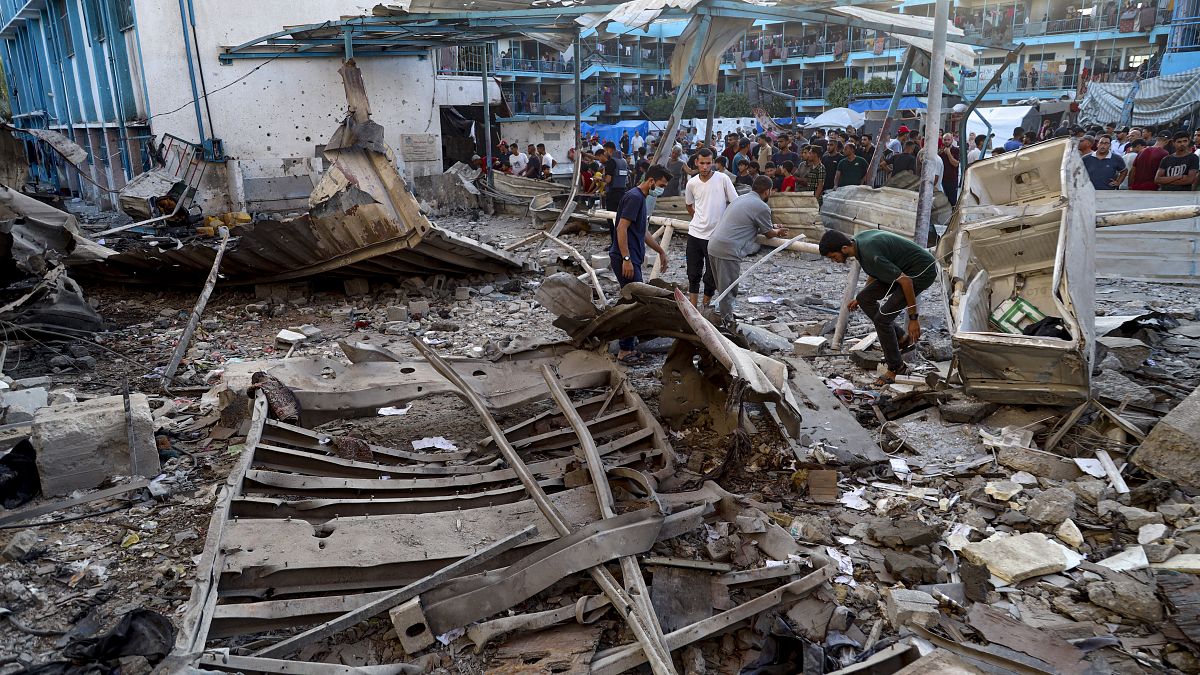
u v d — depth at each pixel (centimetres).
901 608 319
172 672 254
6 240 795
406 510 387
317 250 898
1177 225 970
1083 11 3053
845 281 1008
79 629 313
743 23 1300
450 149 2195
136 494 429
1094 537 383
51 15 2364
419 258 934
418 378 542
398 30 1574
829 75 3672
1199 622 304
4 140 1157
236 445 493
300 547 338
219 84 1698
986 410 525
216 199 1727
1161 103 2291
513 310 887
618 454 463
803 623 316
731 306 722
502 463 459
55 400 558
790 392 440
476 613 309
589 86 4159
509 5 1331
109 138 2081
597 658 290
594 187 1609
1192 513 389
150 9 1614
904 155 1294
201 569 310
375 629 314
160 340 777
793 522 398
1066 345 471
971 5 3184
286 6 1719
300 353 724
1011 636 305
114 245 1356
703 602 324
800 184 1380
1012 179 675
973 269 661
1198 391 447
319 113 1808
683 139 2302
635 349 696
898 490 438
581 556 327
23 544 368
